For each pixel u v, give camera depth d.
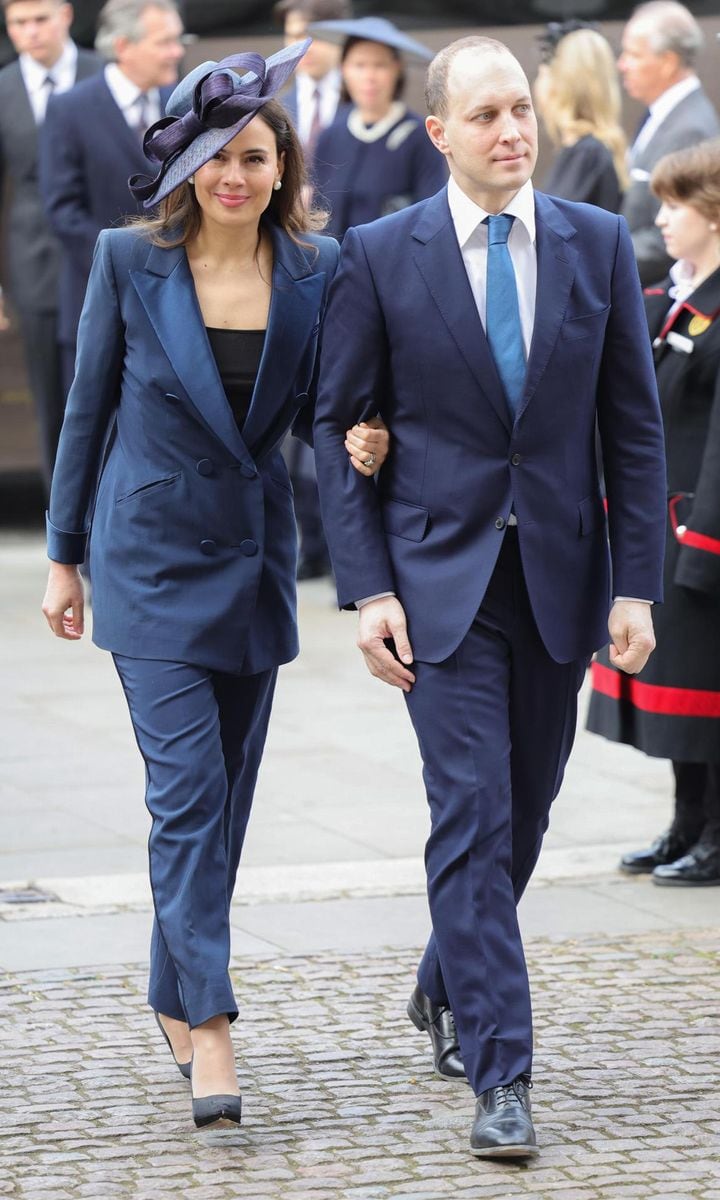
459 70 13.72
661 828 22.95
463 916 13.74
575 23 29.61
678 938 18.56
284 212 14.69
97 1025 16.16
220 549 14.53
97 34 38.28
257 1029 16.12
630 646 14.38
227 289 14.42
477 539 14.12
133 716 14.47
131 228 14.59
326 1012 16.53
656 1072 15.20
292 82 36.31
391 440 14.44
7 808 23.45
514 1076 13.53
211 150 13.78
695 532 19.59
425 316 14.00
